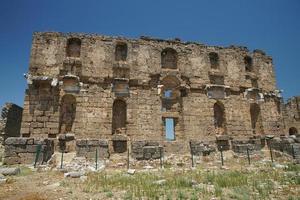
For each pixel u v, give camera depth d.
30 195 12.14
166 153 26.72
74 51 28.23
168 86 30.22
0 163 23.38
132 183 14.84
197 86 29.86
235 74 31.92
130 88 27.84
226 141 29.19
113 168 22.33
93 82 27.06
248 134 30.42
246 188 13.41
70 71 26.81
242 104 31.25
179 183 14.41
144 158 25.22
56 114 25.28
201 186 13.91
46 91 25.69
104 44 28.50
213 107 29.78
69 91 26.17
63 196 12.02
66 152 24.41
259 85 33.16
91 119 25.97
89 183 14.94
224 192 12.62
